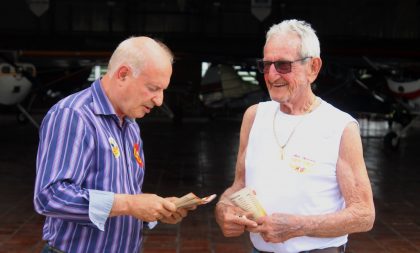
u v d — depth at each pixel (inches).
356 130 86.6
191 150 462.3
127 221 85.1
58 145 78.4
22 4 732.7
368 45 566.9
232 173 353.1
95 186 80.6
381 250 199.5
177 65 736.3
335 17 740.0
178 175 343.0
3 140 511.8
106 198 77.6
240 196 86.7
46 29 742.5
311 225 83.4
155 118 786.8
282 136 88.3
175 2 772.6
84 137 79.4
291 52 84.4
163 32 746.2
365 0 726.5
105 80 83.0
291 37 84.8
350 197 84.4
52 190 76.5
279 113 90.7
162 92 82.4
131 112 82.3
